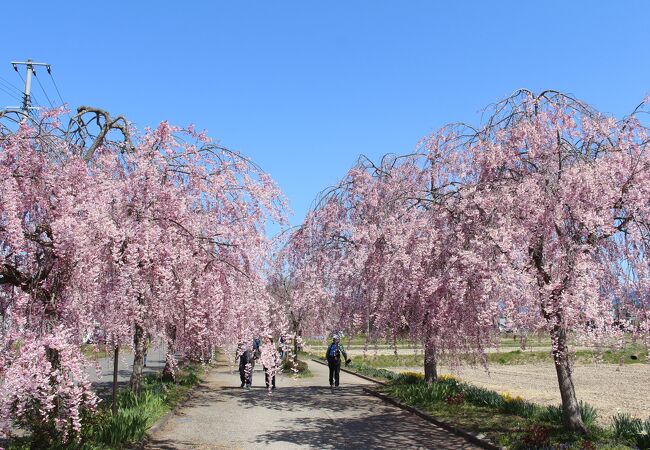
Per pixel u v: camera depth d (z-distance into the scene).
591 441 7.53
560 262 7.03
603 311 6.96
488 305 7.70
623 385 20.83
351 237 13.54
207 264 9.70
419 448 8.23
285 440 8.85
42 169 6.05
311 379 20.06
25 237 5.82
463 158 11.33
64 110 6.62
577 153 7.73
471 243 8.21
